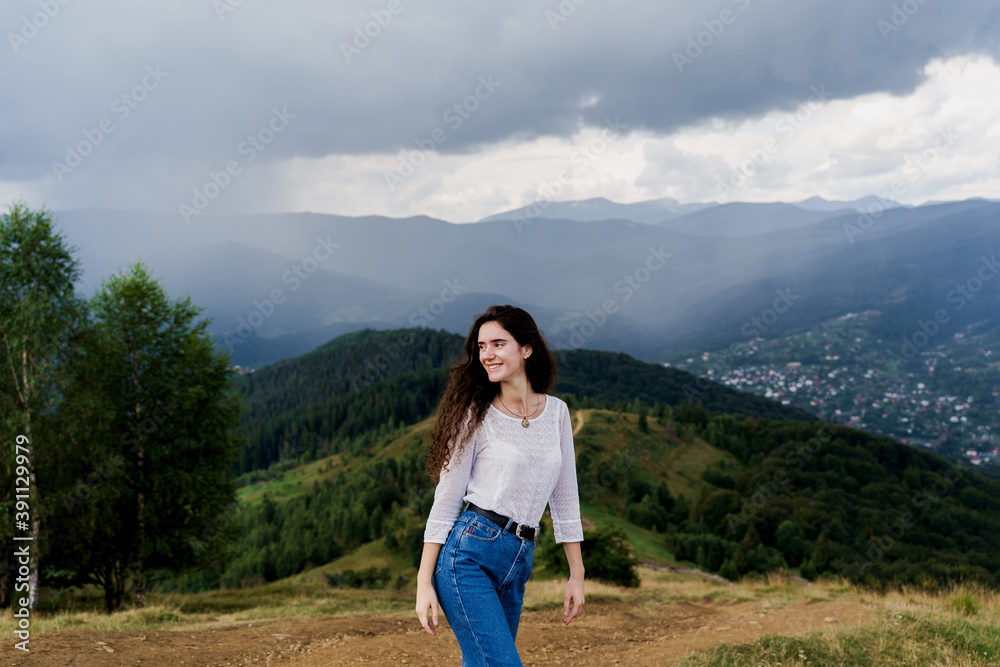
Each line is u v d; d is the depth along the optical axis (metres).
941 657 5.58
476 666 2.08
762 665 5.30
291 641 6.84
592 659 6.27
